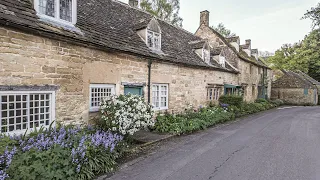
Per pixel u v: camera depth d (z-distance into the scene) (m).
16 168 3.56
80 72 6.55
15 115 5.09
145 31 9.70
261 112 18.75
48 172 3.64
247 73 21.81
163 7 24.78
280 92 33.47
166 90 10.80
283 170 4.98
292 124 11.93
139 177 4.46
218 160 5.61
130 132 6.51
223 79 16.55
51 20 6.04
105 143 4.99
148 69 9.33
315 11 16.52
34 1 5.75
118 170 4.81
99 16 8.91
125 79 8.20
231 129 10.11
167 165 5.19
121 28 9.33
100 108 6.99
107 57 7.45
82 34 6.69
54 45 5.83
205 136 8.46
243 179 4.47
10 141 4.21
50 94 5.83
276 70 37.41
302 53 36.66
